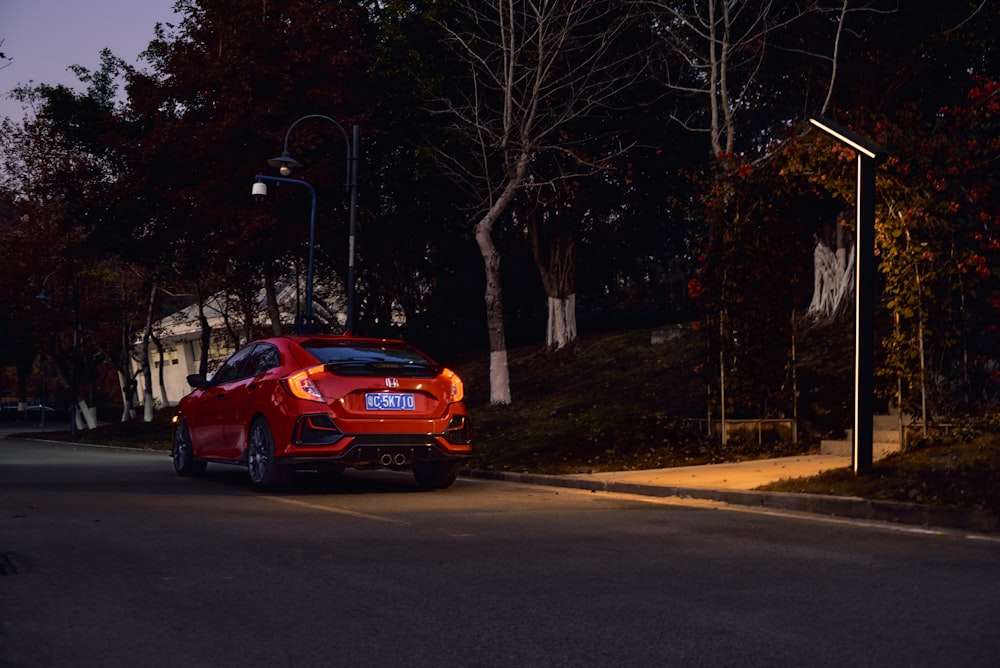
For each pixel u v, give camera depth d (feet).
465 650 15.08
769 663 14.44
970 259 43.16
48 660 14.24
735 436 55.57
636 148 95.50
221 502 34.06
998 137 42.78
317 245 105.91
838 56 75.10
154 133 94.68
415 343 114.01
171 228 99.71
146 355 143.23
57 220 128.88
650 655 14.85
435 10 87.86
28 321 147.84
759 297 55.11
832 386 63.10
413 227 110.22
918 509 30.27
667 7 73.36
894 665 14.37
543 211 104.73
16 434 149.18
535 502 36.01
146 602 17.92
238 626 16.33
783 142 60.54
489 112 93.04
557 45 78.79
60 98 115.34
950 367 45.91
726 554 23.88
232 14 95.86
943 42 70.74
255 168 94.12
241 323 147.13
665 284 133.18
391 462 37.01
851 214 66.49
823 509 33.14
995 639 15.80
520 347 116.88
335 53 96.43
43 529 26.27
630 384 80.43
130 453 84.89
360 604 18.04
